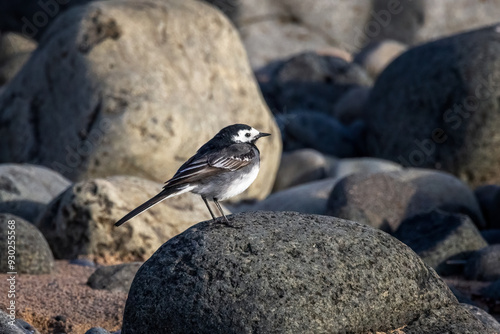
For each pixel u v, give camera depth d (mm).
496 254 12805
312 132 23000
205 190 8109
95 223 12414
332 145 22891
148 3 18234
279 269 7090
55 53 17375
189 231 7680
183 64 17469
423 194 15750
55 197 14328
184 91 16969
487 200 17391
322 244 7383
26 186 14297
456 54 20484
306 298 6957
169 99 16469
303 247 7316
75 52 16984
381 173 15562
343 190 15070
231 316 6875
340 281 7133
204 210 13547
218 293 7000
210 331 6902
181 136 16266
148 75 16609
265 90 27516
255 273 7062
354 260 7312
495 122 19703
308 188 16922
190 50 17891
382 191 15188
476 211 16469
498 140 19781
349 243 7469
